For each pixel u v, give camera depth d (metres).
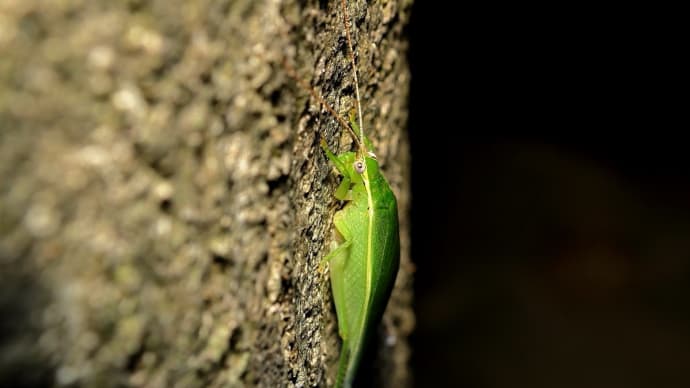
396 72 0.31
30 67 0.21
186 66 0.24
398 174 0.32
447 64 0.71
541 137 0.78
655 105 0.77
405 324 0.34
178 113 0.24
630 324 0.64
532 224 0.71
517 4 0.72
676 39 0.74
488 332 0.62
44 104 0.22
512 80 0.75
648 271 0.69
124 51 0.23
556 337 0.63
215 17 0.24
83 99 0.23
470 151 0.75
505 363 0.60
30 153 0.22
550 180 0.74
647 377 0.60
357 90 0.28
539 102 0.77
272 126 0.26
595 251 0.70
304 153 0.27
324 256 0.28
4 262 0.21
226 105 0.24
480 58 0.73
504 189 0.73
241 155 0.25
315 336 0.28
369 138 0.30
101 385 0.23
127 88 0.23
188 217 0.24
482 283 0.66
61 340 0.23
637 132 0.78
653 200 0.75
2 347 0.22
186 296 0.24
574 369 0.60
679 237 0.71
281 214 0.26
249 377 0.25
